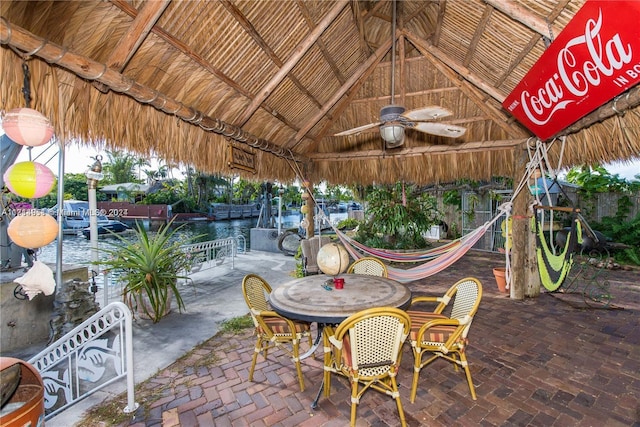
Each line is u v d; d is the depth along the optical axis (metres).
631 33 1.68
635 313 3.85
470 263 7.12
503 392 2.30
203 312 4.02
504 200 8.23
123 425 2.04
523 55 2.96
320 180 5.47
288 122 4.11
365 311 1.78
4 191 3.22
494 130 4.32
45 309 3.39
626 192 7.67
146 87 2.30
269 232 9.21
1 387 1.34
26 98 1.73
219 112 3.16
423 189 9.66
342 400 2.25
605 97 2.24
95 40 1.93
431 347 2.25
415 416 2.06
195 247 5.98
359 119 4.77
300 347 3.11
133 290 3.63
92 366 2.26
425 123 2.54
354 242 4.82
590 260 5.23
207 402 2.25
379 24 3.83
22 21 1.61
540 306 4.14
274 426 2.01
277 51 2.96
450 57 3.65
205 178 24.17
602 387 2.34
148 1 1.88
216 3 2.29
